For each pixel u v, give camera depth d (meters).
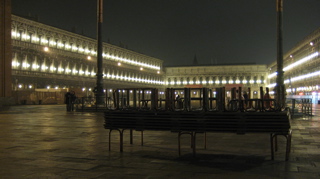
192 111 8.66
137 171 7.10
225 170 7.15
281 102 9.56
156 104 8.98
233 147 10.23
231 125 8.16
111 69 101.56
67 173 6.95
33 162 8.02
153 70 130.75
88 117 24.48
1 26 49.03
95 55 97.06
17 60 68.19
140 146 10.39
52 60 77.94
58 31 81.38
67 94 33.00
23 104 57.78
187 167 7.45
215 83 135.75
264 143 11.06
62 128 16.17
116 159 8.34
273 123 8.00
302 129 15.31
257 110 8.78
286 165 7.59
